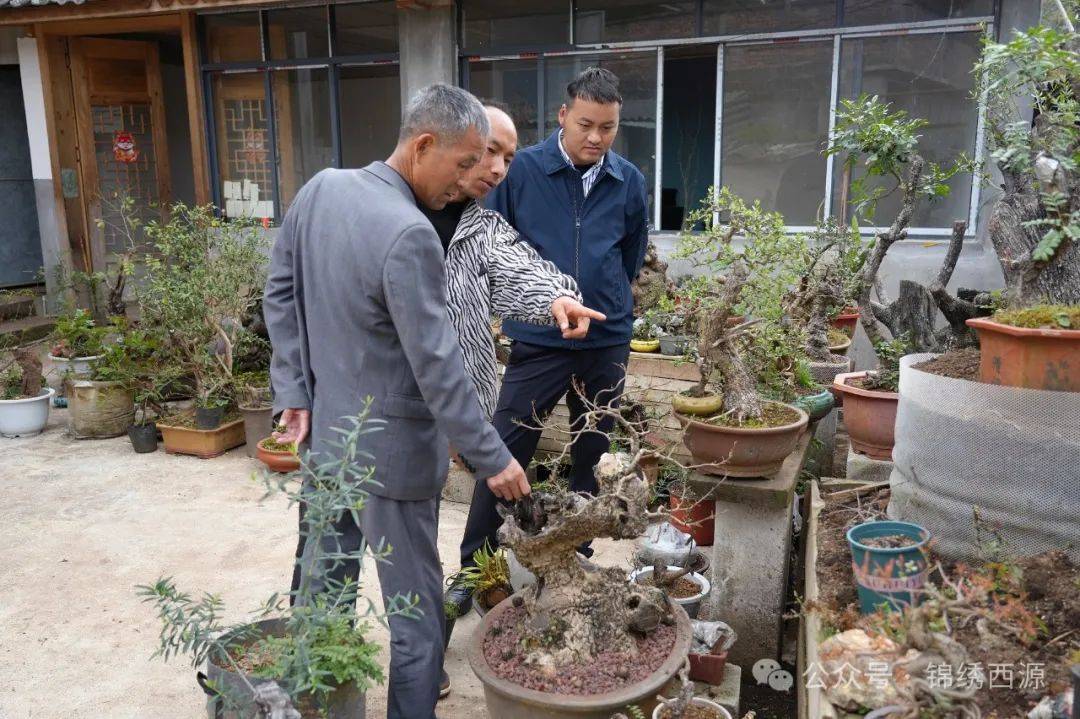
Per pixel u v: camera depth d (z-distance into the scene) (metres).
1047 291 2.25
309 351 2.11
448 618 2.68
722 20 5.22
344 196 1.99
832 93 5.06
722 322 2.48
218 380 4.85
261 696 1.64
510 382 3.02
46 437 5.13
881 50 4.91
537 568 2.06
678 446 3.75
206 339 4.92
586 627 2.02
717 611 2.66
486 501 2.78
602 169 3.01
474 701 2.53
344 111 6.39
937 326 4.85
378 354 1.97
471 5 5.83
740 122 5.31
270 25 6.43
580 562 2.15
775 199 5.32
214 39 6.61
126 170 7.51
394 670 2.06
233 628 2.07
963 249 4.82
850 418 2.99
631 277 3.23
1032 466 1.96
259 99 6.61
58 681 2.64
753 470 2.44
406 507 2.05
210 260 5.11
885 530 2.12
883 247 3.23
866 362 4.98
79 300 7.31
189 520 3.87
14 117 7.62
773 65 5.16
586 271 2.99
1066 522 1.95
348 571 2.18
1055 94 2.43
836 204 5.15
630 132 5.58
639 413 3.40
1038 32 2.09
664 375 3.81
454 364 1.92
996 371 2.10
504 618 2.18
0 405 5.04
